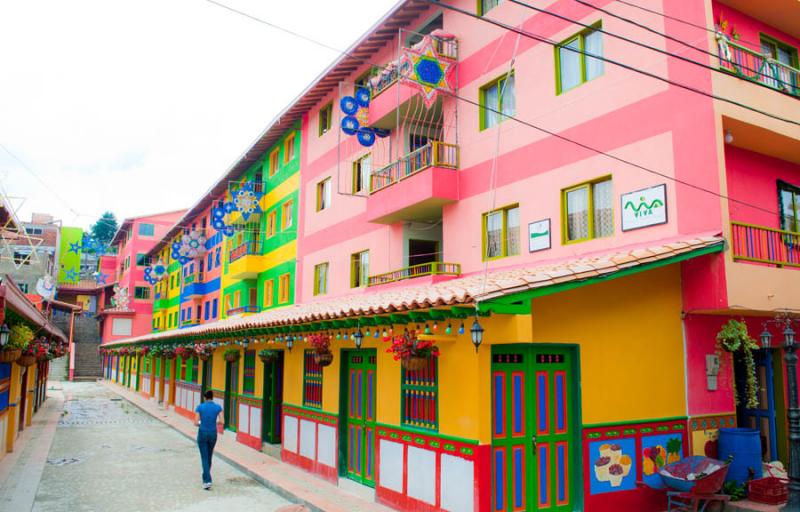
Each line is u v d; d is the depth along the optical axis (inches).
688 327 393.1
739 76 358.6
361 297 607.8
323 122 876.6
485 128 559.8
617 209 428.8
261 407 663.1
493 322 313.9
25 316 470.3
